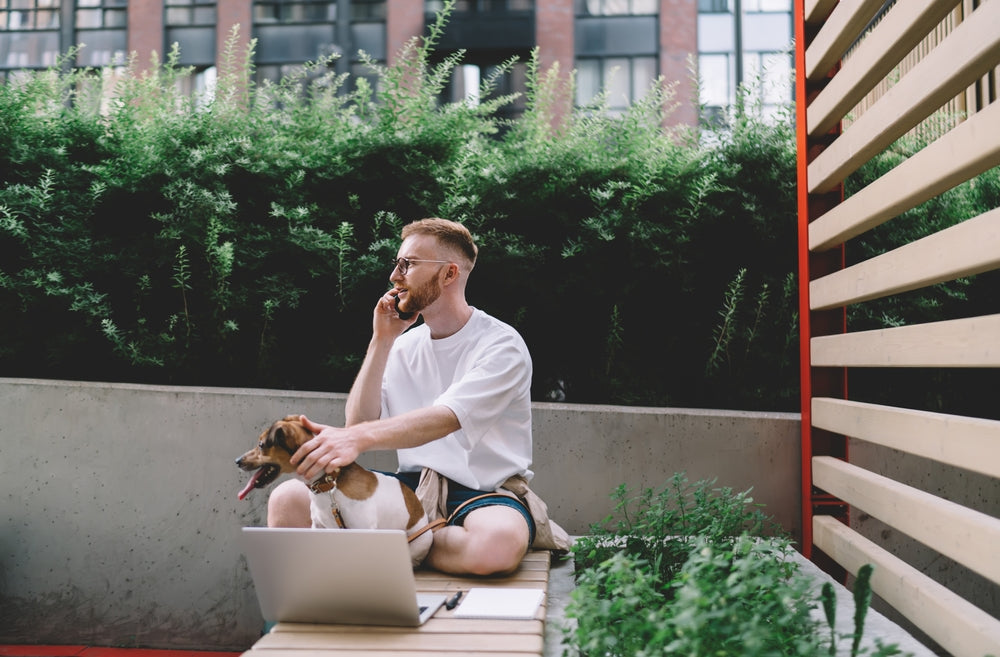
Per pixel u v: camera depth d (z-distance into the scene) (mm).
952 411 3602
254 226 3742
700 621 1462
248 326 3686
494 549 2287
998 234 1763
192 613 3309
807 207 3229
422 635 1879
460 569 2338
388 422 2256
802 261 3266
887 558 2453
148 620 3320
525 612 2006
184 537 3322
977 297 3637
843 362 2822
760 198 3707
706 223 3660
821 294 3068
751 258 3695
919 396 3613
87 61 10516
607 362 3699
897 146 3789
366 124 4039
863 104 4703
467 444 2557
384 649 1783
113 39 10555
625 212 3654
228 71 4066
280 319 3727
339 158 3822
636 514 2996
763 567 2104
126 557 3320
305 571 1904
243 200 3787
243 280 3689
